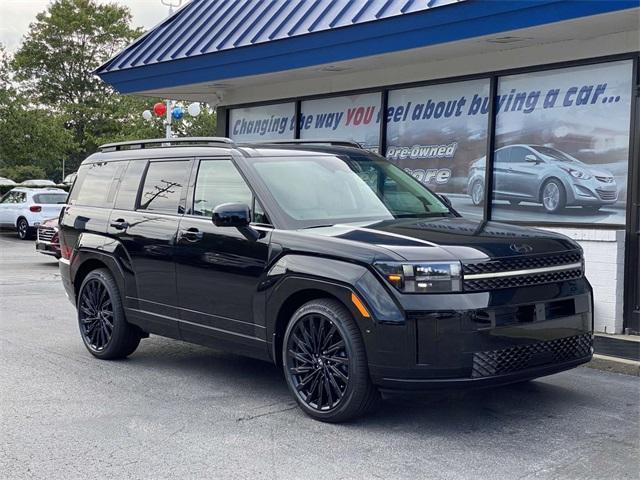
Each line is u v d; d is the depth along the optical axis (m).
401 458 4.74
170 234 6.64
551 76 9.53
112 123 54.28
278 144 6.96
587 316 5.59
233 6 13.04
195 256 6.35
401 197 6.60
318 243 5.45
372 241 5.28
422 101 11.20
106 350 7.39
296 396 5.59
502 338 4.98
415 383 4.93
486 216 10.28
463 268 4.95
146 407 5.88
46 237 16.11
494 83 10.15
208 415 5.66
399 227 5.70
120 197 7.47
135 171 7.44
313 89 12.77
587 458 4.73
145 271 6.89
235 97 14.30
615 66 8.85
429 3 9.10
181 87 13.92
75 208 8.00
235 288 6.00
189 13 13.91
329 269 5.28
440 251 5.02
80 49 56.12
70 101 56.75
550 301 5.29
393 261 5.01
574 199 9.33
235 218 5.80
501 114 10.13
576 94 9.27
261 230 5.87
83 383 6.59
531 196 9.82
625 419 5.51
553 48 9.39
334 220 5.99
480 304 4.93
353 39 10.11
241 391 6.35
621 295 8.55
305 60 10.98
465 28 8.91
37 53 55.75
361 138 12.14
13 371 7.00
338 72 11.98
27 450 4.92
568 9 7.89
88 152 56.06
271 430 5.30
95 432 5.27
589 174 9.14
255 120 14.13
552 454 4.80
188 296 6.46
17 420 5.54
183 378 6.79
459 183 10.74
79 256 7.70
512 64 9.88
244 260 5.91
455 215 6.62
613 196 8.91
